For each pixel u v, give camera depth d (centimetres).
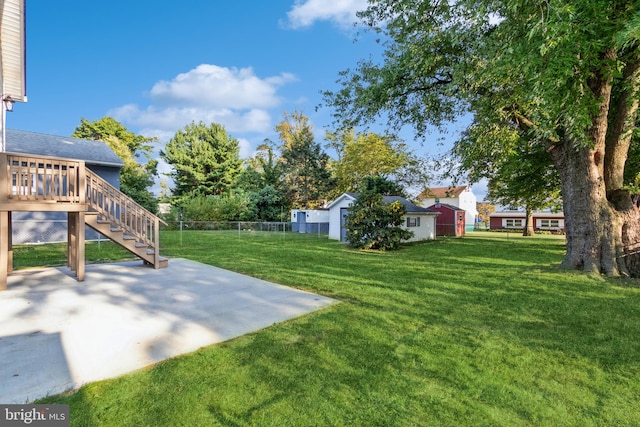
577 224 697
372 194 1256
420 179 2503
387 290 550
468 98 770
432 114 952
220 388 235
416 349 309
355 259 939
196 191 2741
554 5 376
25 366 262
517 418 205
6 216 517
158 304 446
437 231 2486
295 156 2677
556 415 209
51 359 276
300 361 280
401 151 2475
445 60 771
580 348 315
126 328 351
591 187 670
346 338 334
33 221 1135
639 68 566
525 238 2052
